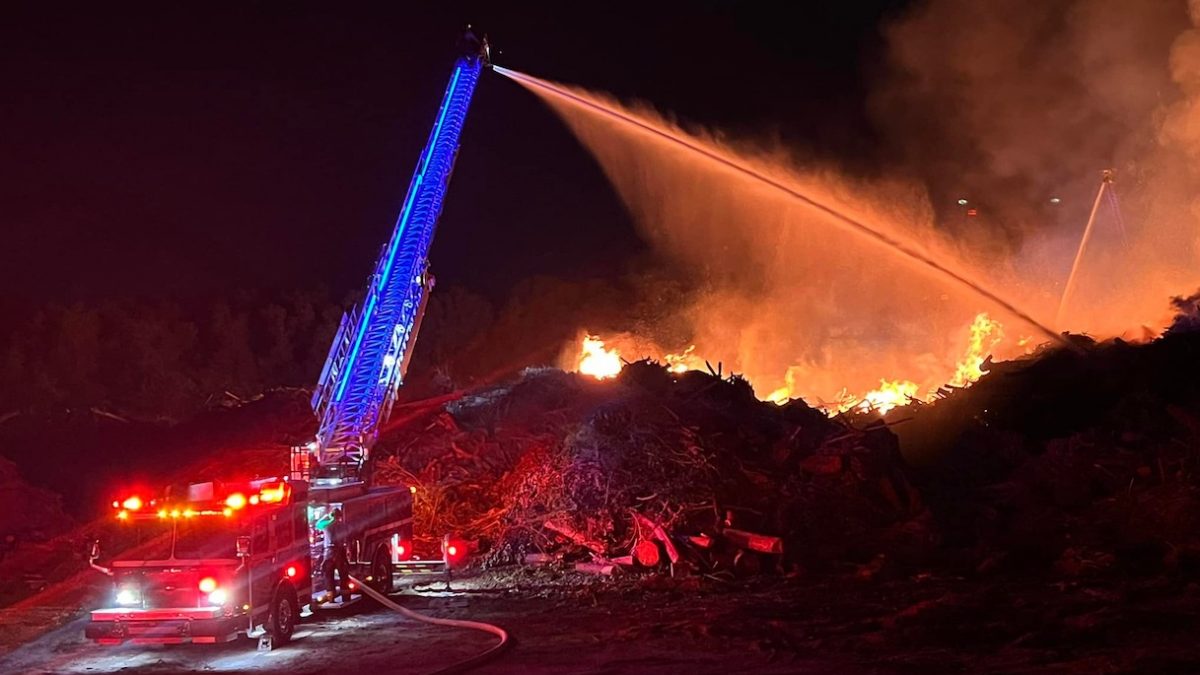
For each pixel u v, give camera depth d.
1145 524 17.25
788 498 18.64
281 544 13.81
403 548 18.03
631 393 23.12
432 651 12.96
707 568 17.09
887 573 16.50
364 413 19.56
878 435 21.11
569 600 15.91
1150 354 24.16
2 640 15.05
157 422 33.78
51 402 46.38
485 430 24.27
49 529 22.94
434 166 22.09
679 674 11.13
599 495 19.16
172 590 12.89
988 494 20.50
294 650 13.43
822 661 11.41
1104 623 12.30
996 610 13.61
